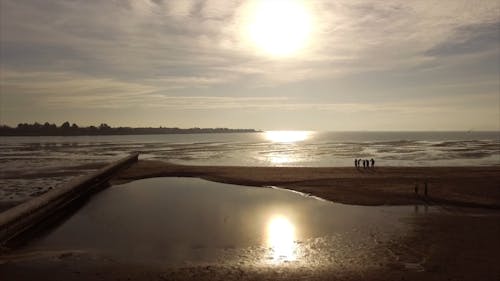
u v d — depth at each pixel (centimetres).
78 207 2445
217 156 7362
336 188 3014
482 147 9619
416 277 1241
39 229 1905
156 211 2278
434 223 1917
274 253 1489
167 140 18512
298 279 1232
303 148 10088
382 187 3000
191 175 3953
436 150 8544
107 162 5753
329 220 2006
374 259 1411
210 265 1359
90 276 1255
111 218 2117
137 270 1310
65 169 4684
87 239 1711
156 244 1616
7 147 10769
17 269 1318
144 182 3575
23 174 4172
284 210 2262
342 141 15512
